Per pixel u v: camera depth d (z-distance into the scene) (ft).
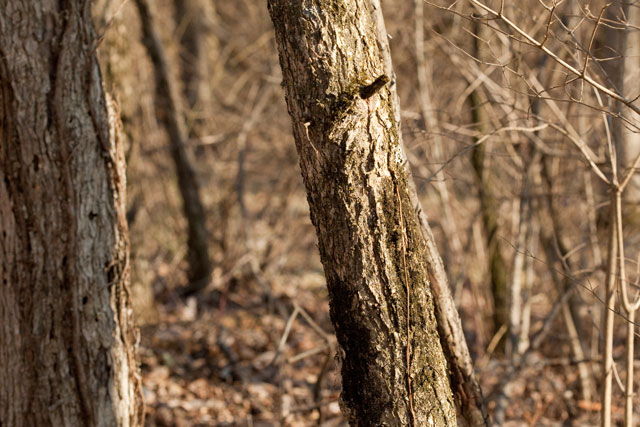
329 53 7.06
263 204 31.19
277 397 18.37
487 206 20.86
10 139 10.44
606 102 13.15
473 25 18.67
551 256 18.21
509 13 15.78
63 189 10.54
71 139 10.49
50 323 10.69
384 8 21.90
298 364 20.72
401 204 7.42
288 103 7.39
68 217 10.58
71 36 10.46
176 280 29.25
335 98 7.09
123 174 11.02
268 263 27.27
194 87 33.40
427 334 7.63
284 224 27.94
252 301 25.81
